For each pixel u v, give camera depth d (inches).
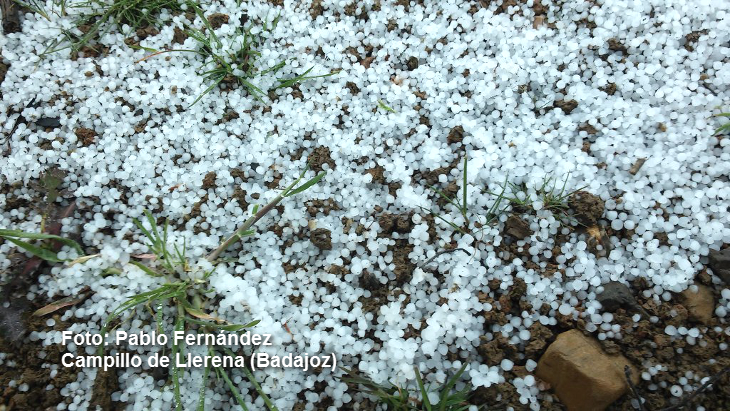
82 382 29.2
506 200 30.4
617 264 29.7
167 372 29.5
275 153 31.1
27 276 29.7
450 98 31.7
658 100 31.1
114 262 29.5
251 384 29.3
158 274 29.5
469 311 29.5
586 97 31.2
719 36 31.5
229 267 30.1
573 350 28.8
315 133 31.4
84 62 32.0
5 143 31.2
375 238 30.3
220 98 31.7
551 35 32.1
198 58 32.2
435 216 30.4
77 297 29.6
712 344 29.0
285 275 30.1
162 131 31.3
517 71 31.5
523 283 29.7
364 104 31.8
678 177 30.1
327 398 29.3
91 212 30.6
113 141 31.1
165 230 29.4
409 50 32.2
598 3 32.2
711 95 30.8
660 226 29.9
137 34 32.4
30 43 32.1
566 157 30.7
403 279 30.0
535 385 29.1
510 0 32.6
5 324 29.3
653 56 31.4
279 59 32.3
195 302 29.5
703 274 29.5
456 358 29.4
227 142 31.2
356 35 32.5
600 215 30.0
